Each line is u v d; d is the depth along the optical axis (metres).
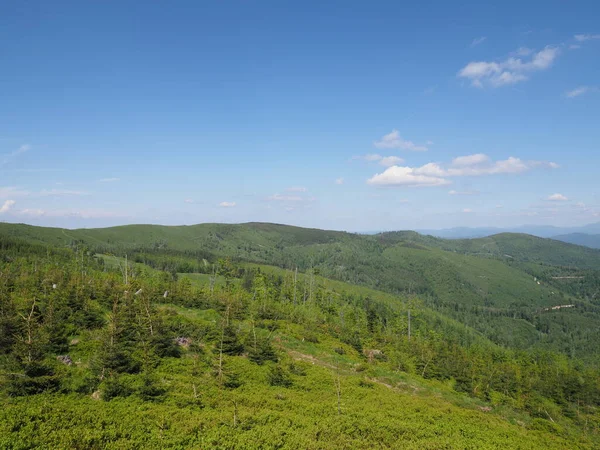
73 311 39.16
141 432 19.59
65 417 20.00
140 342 34.69
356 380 41.25
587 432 51.59
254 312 65.69
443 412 35.53
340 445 21.39
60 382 25.20
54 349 30.64
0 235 149.12
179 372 32.38
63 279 54.47
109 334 31.20
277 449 19.84
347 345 63.94
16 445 16.31
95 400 23.84
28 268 73.75
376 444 22.80
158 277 91.44
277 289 117.44
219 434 20.48
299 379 37.59
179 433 20.08
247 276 151.50
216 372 33.16
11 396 22.20
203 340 41.47
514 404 57.56
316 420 25.69
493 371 73.19
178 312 53.97
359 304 167.50
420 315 162.25
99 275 76.75
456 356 80.31
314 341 58.97
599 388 72.25
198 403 26.05
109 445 17.61
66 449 16.52
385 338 83.44
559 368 90.38
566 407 62.06
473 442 26.94
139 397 25.16
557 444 35.38
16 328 29.28
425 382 54.47
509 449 27.25
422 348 75.88
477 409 46.09
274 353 42.50
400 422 28.11
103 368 27.72
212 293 76.69
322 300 113.44
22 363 24.23
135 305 42.34
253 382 33.84
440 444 24.39
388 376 50.34
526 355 108.56
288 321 69.81
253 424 22.95
